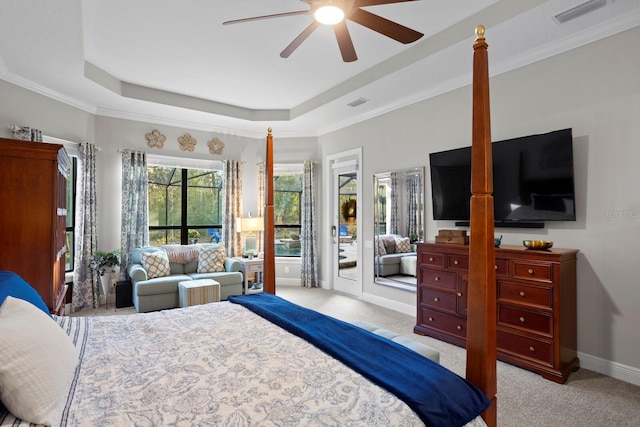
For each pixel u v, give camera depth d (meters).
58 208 2.80
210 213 6.18
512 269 2.97
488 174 1.53
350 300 5.25
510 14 2.67
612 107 2.75
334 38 3.35
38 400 1.13
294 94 4.91
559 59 3.05
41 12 2.62
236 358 1.58
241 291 5.11
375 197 5.05
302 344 1.76
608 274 2.77
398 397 1.27
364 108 4.95
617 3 2.46
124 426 1.08
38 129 4.04
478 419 1.35
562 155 2.93
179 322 2.14
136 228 5.16
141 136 5.32
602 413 2.26
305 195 6.19
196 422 1.11
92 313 4.41
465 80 3.83
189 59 3.80
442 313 3.57
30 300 1.80
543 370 2.74
